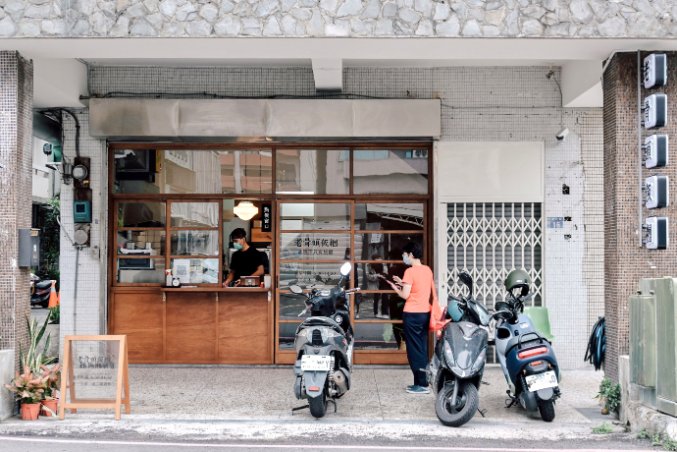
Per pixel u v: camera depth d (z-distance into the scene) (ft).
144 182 30.27
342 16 21.39
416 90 29.37
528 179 29.37
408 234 29.91
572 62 28.04
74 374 21.24
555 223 29.35
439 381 21.21
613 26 21.18
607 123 23.03
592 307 29.35
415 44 22.11
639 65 22.11
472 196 29.35
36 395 21.04
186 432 19.98
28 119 22.89
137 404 23.08
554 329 29.25
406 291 24.81
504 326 22.41
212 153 30.25
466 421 20.08
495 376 28.17
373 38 21.48
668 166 21.99
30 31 21.15
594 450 18.17
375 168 29.96
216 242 30.17
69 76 27.76
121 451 17.99
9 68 22.03
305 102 28.63
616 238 22.12
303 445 18.65
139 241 30.25
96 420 20.97
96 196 29.66
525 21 21.34
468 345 20.10
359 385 26.16
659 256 22.02
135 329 29.94
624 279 21.99
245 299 29.91
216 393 24.73
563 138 29.30
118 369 21.22
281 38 21.50
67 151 29.55
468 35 21.34
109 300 29.91
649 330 19.48
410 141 29.60
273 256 29.96
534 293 29.48
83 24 21.22
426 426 20.53
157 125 28.78
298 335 21.11
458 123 29.35
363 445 18.65
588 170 29.43
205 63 29.04
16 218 21.72
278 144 29.84
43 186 61.46
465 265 29.43
